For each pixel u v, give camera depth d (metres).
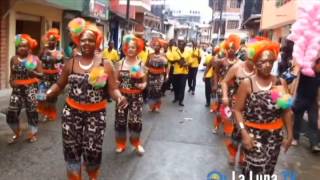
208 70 11.98
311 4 6.86
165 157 6.74
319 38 6.84
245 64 5.59
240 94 4.18
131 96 6.60
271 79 4.16
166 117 10.22
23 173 5.59
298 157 7.14
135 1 30.88
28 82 6.83
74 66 4.56
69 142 4.68
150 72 10.70
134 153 6.84
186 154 6.98
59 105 10.57
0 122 8.30
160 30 49.19
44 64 8.76
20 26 14.93
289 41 8.85
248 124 4.18
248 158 4.22
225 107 5.93
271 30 26.67
